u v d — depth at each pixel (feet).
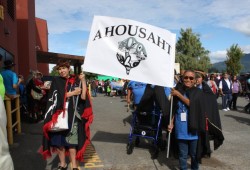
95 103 65.05
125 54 17.89
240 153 22.57
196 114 15.75
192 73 16.22
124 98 80.07
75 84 16.48
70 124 16.08
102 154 21.85
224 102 49.90
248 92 48.01
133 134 21.90
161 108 20.38
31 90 34.96
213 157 21.48
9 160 8.77
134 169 18.80
